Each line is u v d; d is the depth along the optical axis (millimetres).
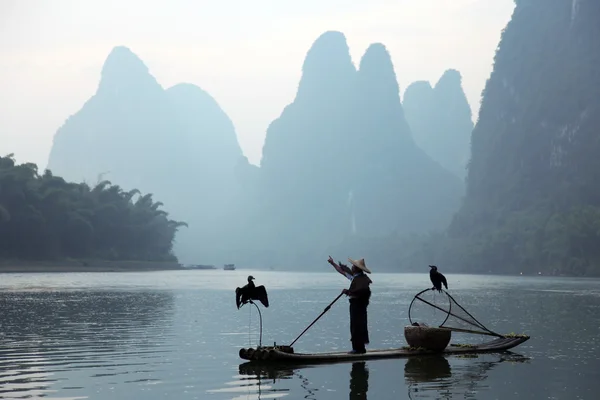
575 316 26875
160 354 14750
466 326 22391
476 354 14922
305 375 11992
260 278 106312
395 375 11984
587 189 180375
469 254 165875
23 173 125438
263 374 12062
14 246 119625
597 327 22078
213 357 14281
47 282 63344
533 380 11531
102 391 10492
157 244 168125
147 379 11570
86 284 59344
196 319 24266
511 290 56219
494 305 34375
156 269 155250
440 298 41875
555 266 137500
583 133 194625
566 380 11555
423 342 14844
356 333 14336
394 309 30656
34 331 19672
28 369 12656
